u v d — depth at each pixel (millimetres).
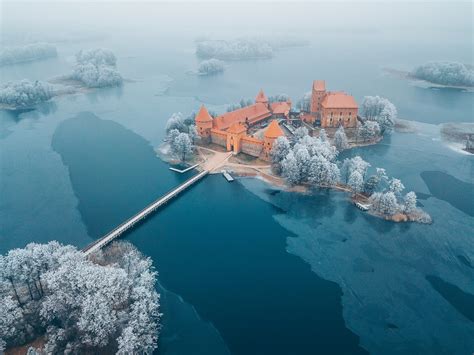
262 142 197375
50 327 93000
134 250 129375
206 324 104312
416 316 106375
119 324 91375
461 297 112375
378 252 131250
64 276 94250
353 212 154125
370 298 112688
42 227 146500
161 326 99062
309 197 166000
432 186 173750
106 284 92812
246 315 107188
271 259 129000
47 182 181625
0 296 95000
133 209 157125
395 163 196875
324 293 114562
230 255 131000
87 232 142625
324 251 132500
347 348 97438
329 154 178125
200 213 156250
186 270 123875
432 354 95750
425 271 122500
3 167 198375
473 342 98688
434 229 142250
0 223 149500
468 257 128000
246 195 169250
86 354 88062
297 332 102000
